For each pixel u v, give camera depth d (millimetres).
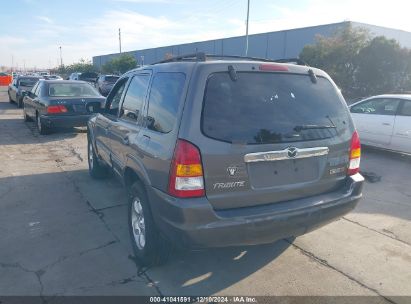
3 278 3125
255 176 2762
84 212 4598
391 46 24688
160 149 2801
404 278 3215
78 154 7824
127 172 3764
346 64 26891
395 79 25578
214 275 3225
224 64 2762
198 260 3469
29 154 7785
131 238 3551
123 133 3824
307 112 3027
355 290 3029
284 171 2887
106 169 5824
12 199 5031
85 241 3818
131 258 3479
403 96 7875
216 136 2619
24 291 2951
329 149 3098
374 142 8281
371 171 6906
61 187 5566
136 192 3256
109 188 5527
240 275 3232
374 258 3553
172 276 3195
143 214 3137
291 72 3041
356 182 3268
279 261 3480
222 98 2697
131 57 51188
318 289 3037
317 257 3564
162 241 3119
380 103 8250
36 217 4426
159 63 3555
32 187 5551
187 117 2607
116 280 3121
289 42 40344
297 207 2895
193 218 2568
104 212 4598
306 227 2980
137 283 3082
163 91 3088
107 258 3475
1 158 7379
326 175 3133
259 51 44500
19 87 16703
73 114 9453
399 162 7668
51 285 3035
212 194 2639
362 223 4387
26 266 3320
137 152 3271
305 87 3092
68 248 3664
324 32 36125
